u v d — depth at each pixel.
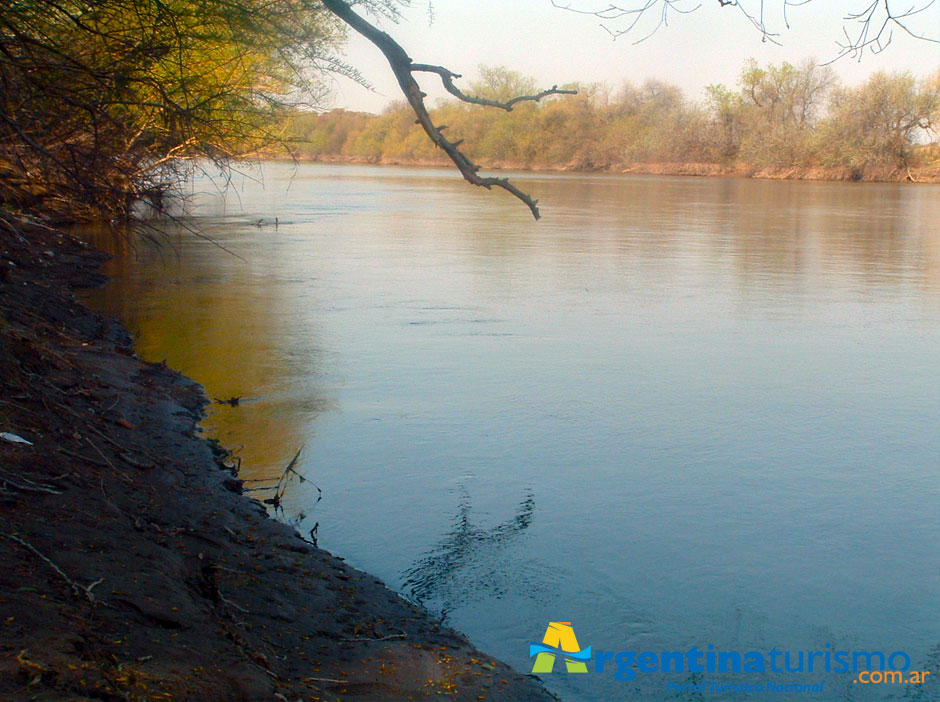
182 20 6.32
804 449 6.81
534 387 8.36
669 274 15.85
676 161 88.00
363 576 4.80
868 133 73.12
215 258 17.20
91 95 6.23
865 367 9.23
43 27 6.01
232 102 7.69
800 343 10.30
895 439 7.05
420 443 6.87
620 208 34.72
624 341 10.33
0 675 2.76
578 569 4.94
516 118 94.31
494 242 21.06
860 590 4.77
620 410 7.70
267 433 7.01
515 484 6.13
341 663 3.85
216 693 3.16
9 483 4.63
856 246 21.08
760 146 79.38
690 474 6.32
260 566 4.69
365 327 10.93
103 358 8.24
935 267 17.19
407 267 16.42
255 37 6.57
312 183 53.78
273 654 3.75
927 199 44.44
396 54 5.63
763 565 5.02
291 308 12.13
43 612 3.32
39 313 9.27
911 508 5.79
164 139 7.32
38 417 5.80
